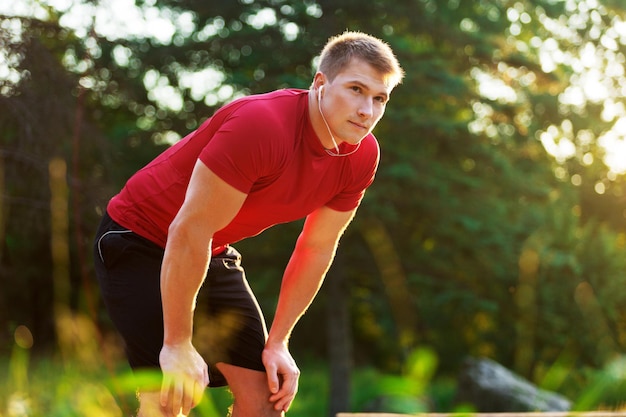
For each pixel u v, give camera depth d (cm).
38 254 1294
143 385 175
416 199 1473
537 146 1627
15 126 1070
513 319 1611
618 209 1936
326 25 1411
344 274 1573
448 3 1480
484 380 1105
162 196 276
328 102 250
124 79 1309
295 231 1480
